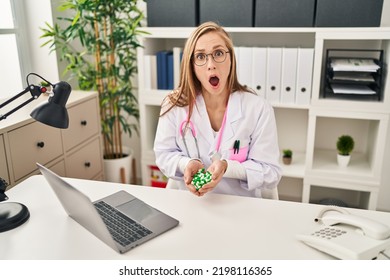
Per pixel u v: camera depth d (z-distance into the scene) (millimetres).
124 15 2691
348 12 2043
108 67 2492
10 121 1648
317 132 2637
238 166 1387
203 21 2285
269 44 2547
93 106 2246
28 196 1312
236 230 1082
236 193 1527
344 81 2225
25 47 2473
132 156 2773
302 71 2191
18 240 1049
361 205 2566
